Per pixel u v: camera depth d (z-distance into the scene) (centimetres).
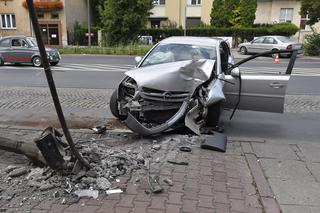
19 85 1274
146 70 648
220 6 4038
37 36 353
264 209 396
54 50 1988
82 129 677
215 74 688
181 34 4034
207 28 3950
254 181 461
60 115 411
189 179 458
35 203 392
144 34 4075
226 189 437
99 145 559
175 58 754
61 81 1381
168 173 471
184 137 607
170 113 632
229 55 950
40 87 1225
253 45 2855
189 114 625
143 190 424
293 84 1360
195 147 572
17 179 443
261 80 707
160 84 610
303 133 709
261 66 1998
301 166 516
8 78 1465
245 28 3834
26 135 611
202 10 4447
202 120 652
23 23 4075
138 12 3127
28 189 419
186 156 532
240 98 723
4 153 525
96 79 1443
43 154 436
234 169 496
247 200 414
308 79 1505
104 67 1903
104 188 421
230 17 3984
